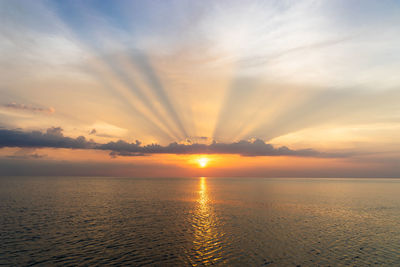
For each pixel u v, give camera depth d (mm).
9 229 46469
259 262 31156
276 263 30875
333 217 61344
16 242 38375
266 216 62312
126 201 94125
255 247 36906
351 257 33000
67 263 30281
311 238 41875
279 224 52781
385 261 31641
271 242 39469
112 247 36531
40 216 59844
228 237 42281
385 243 39188
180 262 31000
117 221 54969
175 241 39750
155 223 53156
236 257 32844
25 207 74312
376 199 105812
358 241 40219
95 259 31703
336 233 45219
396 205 85562
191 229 47812
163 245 37688
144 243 38594
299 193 138500
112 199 100438
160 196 116125
